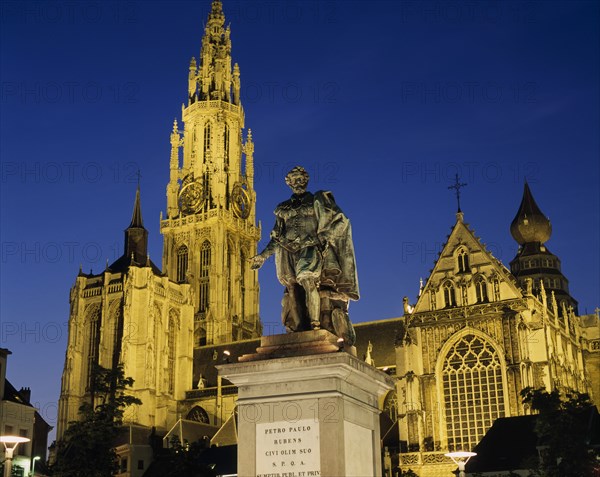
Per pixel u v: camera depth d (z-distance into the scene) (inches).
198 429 5605.3
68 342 6481.3
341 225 798.5
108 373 3479.3
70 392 6304.1
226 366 716.7
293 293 778.8
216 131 7721.5
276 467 687.7
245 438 701.9
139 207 7194.9
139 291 6289.4
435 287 4148.6
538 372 3850.9
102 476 2965.1
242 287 7514.8
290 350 722.2
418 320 4106.8
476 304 4015.8
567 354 4365.2
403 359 4079.7
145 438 5246.1
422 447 3895.2
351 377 714.8
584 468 2785.4
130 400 3339.1
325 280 786.8
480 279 4079.7
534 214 5753.0
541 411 2906.0
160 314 6412.4
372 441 745.6
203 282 7234.3
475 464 3383.4
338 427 681.6
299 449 685.9
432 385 3998.5
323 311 779.4
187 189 7603.4
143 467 5059.1
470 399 3909.9
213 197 7460.6
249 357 730.2
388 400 5054.1
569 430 2837.1
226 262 7268.7
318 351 712.4
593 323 5191.9
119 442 5128.0
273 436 694.5
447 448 3873.0
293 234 790.5
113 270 6879.9
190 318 6643.7
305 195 816.9
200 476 3607.3
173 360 6501.0
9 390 3545.8
